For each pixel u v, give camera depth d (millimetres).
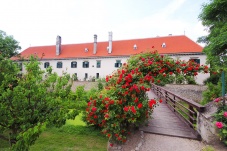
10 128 4418
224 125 4719
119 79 5934
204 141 5359
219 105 5184
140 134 6195
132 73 5898
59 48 36781
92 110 5871
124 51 32656
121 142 5805
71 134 8789
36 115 4152
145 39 33562
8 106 4055
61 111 4453
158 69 5973
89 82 21141
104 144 7641
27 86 4164
